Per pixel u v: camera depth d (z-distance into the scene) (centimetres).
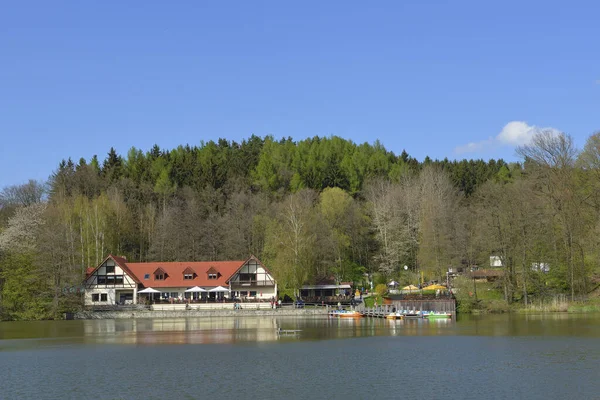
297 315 10712
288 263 11462
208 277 12744
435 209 12406
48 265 10612
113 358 5481
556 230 10100
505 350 5612
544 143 10356
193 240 14750
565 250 10000
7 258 10569
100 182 17138
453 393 3903
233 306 11362
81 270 12206
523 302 10362
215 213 15725
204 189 17062
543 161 10350
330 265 12950
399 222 13112
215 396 3906
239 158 19725
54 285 10669
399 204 13725
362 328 8075
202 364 5081
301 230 11856
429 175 14538
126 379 4469
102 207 13912
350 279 13200
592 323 7900
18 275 10375
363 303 11088
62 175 16738
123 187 16738
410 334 7162
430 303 9969
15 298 10369
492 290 10888
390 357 5328
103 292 12262
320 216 13275
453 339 6538
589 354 5316
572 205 9919
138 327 8706
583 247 9825
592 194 10144
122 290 12356
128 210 15138
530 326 7675
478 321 8688
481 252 10731
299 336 7144
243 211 15362
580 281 9950
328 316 10556
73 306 10869
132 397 3909
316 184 17338
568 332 6931
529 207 10056
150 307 11262
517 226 10075
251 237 14938
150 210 15638
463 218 11906
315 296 12588
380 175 17588
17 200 15262
